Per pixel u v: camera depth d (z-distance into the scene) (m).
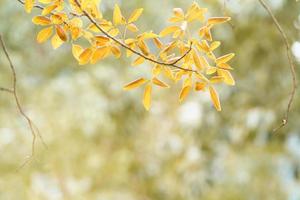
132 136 8.45
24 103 8.46
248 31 6.72
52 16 2.67
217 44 2.69
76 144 8.27
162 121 8.37
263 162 7.58
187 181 7.95
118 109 8.26
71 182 8.33
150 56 2.69
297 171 7.48
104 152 8.52
